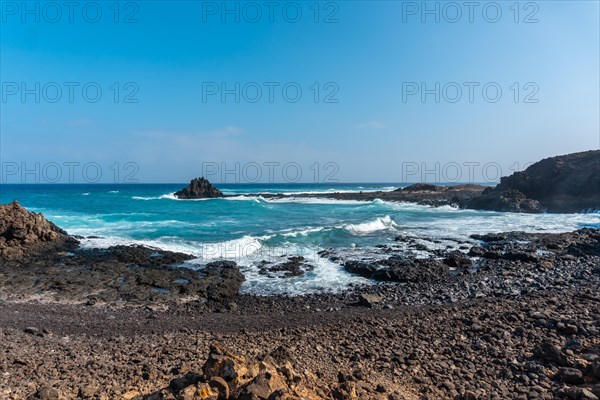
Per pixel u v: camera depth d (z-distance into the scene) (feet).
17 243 71.61
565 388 20.71
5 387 21.72
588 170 159.84
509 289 50.01
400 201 208.03
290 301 49.06
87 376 23.93
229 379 16.71
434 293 50.52
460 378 23.91
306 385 19.03
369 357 27.68
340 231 95.55
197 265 65.16
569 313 34.22
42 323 39.32
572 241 81.10
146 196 248.11
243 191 380.99
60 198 222.89
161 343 32.89
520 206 151.84
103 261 66.03
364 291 52.70
